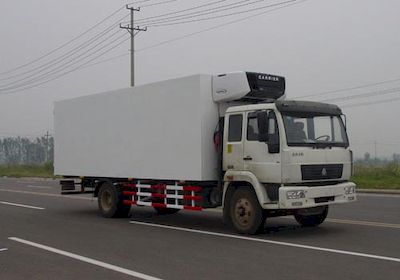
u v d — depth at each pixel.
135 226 12.96
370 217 13.79
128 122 13.98
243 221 11.06
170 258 8.75
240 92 11.41
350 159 11.45
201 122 11.63
